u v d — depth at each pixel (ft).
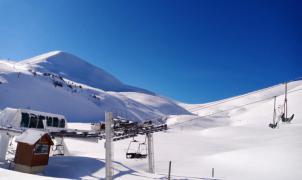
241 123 595.47
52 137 125.80
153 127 137.59
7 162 114.62
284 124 263.08
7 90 568.00
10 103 536.42
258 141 211.41
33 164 100.68
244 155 156.35
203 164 148.46
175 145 207.72
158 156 169.58
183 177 119.96
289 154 149.89
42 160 105.09
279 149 160.45
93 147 195.21
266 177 122.52
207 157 161.79
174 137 258.98
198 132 338.34
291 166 133.69
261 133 251.80
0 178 65.36
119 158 158.71
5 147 118.73
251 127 304.50
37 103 587.68
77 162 116.47
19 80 626.64
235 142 224.74
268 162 141.18
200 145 209.46
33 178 68.64
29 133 105.91
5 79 603.26
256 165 139.85
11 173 71.97
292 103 575.79
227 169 136.56
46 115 146.61
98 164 116.57
